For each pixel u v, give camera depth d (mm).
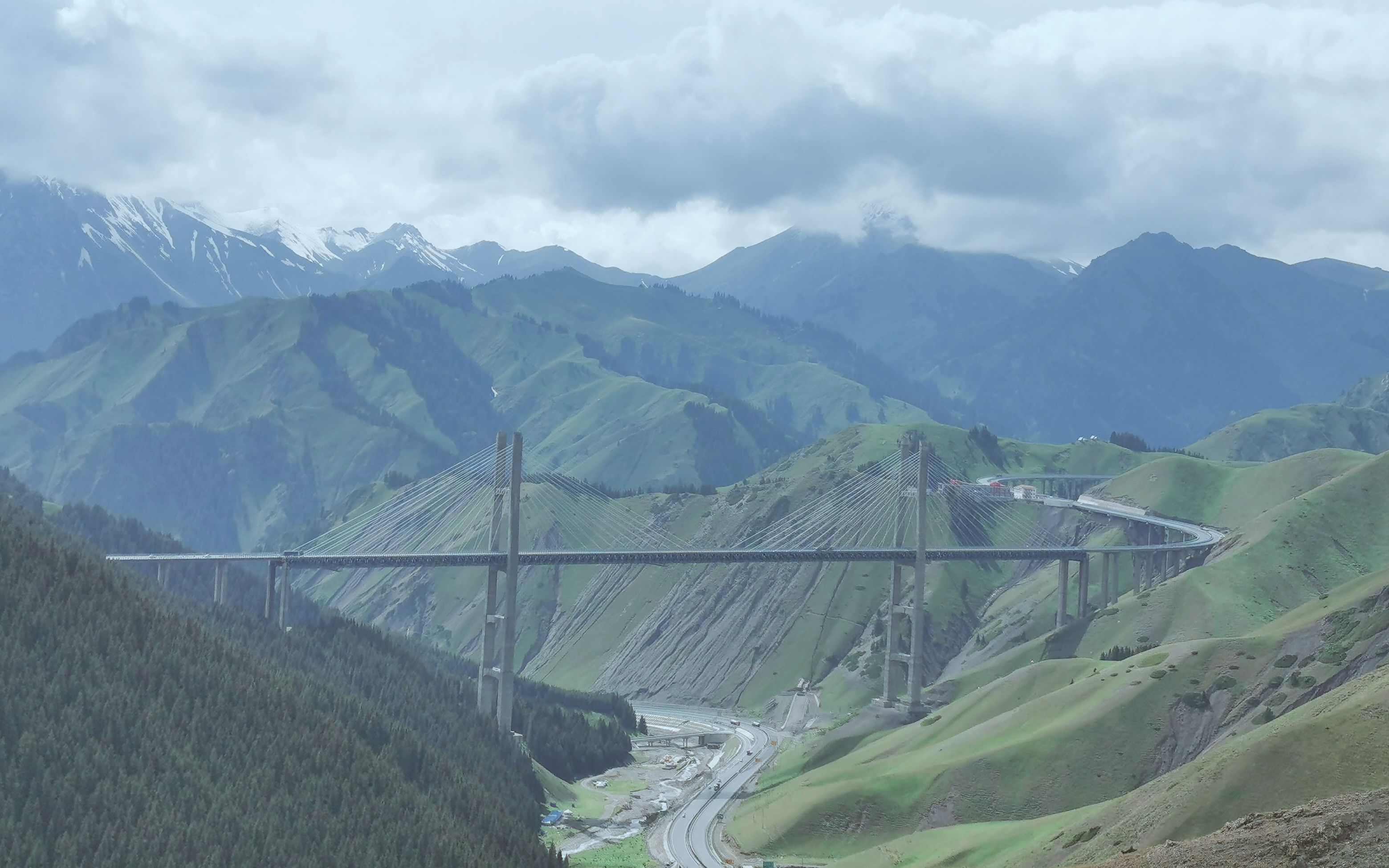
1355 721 128250
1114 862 105188
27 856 136875
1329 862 89875
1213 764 132500
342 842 155000
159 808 148625
